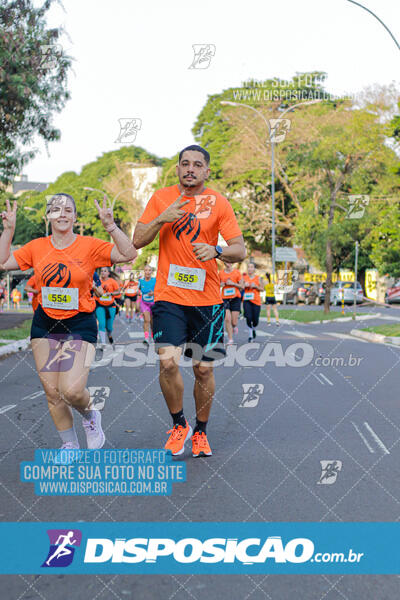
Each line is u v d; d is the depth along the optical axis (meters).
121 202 49.31
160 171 52.62
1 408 7.21
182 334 4.91
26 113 13.20
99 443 5.12
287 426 6.14
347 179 28.72
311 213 32.69
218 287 5.04
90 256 4.79
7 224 4.77
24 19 12.44
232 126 46.00
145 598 2.79
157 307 4.93
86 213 44.97
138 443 5.40
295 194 42.81
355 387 8.58
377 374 9.88
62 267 4.73
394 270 25.39
